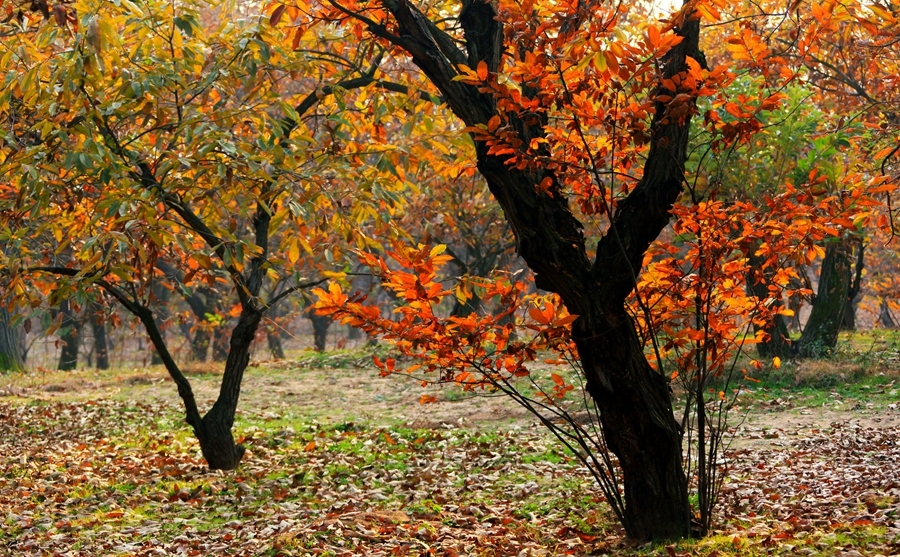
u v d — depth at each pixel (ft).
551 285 17.46
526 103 16.37
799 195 16.83
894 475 23.80
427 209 62.49
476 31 18.79
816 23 17.72
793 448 31.07
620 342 17.24
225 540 21.54
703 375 18.57
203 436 31.01
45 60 22.75
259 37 26.55
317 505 25.26
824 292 51.19
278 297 29.04
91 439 39.75
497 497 26.03
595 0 15.46
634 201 17.47
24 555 20.34
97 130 26.07
